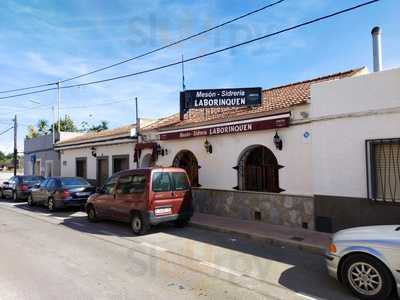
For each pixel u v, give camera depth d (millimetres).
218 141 12578
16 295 5102
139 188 10062
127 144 17844
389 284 4809
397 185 7973
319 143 9273
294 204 10070
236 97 12344
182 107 13078
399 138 7836
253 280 5812
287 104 10547
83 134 26609
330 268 5469
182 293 5195
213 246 8328
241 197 11664
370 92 8305
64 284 5559
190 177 14375
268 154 11398
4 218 12891
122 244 8500
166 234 9789
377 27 10289
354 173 8594
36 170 28875
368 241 5031
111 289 5344
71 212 14594
